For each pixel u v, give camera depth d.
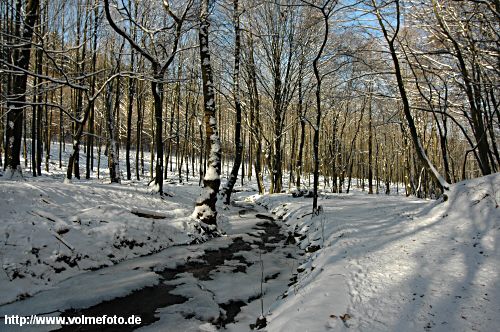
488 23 8.60
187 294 5.46
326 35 9.27
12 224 5.87
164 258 7.32
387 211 9.90
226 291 5.73
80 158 31.31
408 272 5.09
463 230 6.27
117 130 28.31
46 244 5.96
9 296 4.92
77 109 21.03
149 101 30.23
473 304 4.01
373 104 25.12
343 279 5.00
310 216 11.23
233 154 43.72
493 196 6.64
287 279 6.50
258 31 19.23
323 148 34.06
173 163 40.41
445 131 12.02
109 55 21.27
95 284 5.64
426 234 6.61
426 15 9.80
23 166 24.20
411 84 12.95
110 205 8.01
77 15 15.83
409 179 23.84
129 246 7.36
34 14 9.74
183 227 9.11
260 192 22.77
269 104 22.70
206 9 10.13
